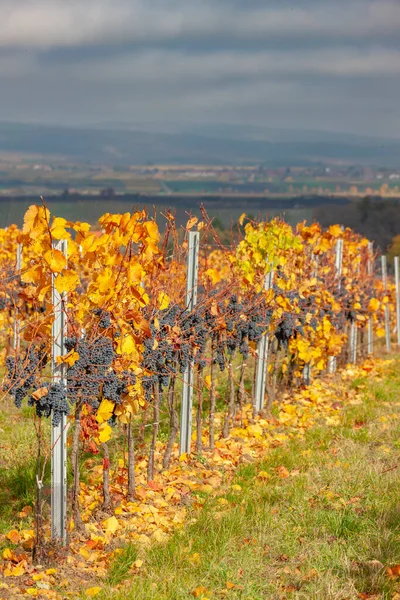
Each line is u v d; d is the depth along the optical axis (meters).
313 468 17.56
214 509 15.06
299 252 26.14
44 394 12.30
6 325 24.73
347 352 33.78
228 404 22.44
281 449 19.11
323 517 14.40
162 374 16.06
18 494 15.70
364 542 13.18
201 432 20.06
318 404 24.84
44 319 12.71
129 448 15.55
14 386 12.37
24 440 19.50
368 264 37.59
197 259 18.12
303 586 11.84
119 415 14.26
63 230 12.43
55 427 12.74
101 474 17.05
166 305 16.22
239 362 31.81
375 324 42.34
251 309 21.25
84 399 13.17
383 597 11.25
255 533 13.82
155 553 12.90
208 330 18.70
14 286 25.22
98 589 11.56
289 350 25.77
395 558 12.48
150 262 15.81
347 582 11.83
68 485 16.08
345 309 31.45
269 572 12.41
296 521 14.32
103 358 13.18
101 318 13.39
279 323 23.70
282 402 25.27
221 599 11.45
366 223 125.25
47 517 13.73
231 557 12.87
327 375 30.31
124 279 14.05
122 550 12.92
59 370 12.68
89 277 19.66
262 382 23.25
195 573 12.27
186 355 17.61
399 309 42.00
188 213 18.19
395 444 19.38
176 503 15.66
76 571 12.32
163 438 20.39
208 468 18.06
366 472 16.95
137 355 14.01
